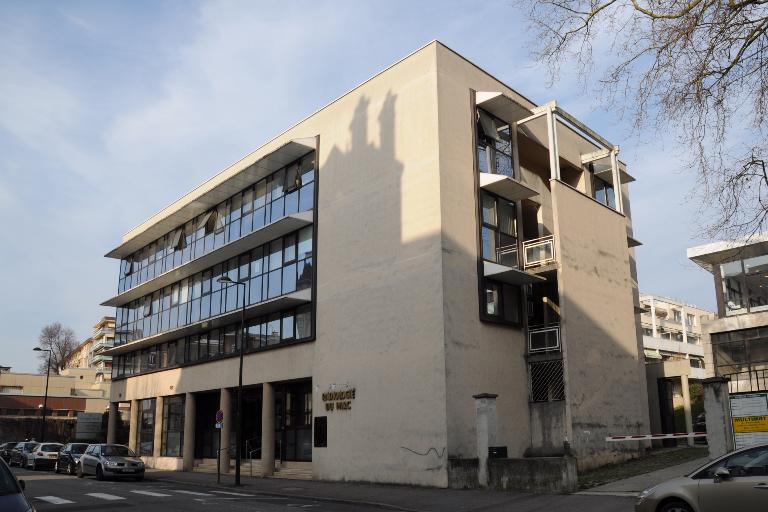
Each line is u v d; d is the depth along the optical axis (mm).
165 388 35438
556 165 23266
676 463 20469
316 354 24219
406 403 20312
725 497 9148
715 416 16188
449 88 22125
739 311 28156
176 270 33719
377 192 22906
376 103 23672
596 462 21531
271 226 26203
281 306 26344
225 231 31875
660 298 90812
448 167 21328
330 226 24703
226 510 14914
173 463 33750
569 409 21094
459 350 20062
